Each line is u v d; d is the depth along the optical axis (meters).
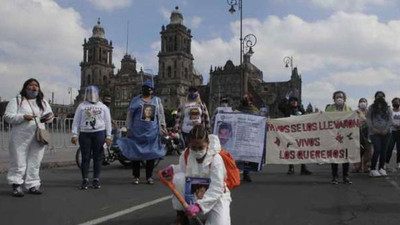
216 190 4.39
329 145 9.60
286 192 8.01
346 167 9.36
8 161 12.10
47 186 8.53
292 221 5.73
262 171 11.56
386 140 10.47
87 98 8.27
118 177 10.11
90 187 8.41
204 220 5.04
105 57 111.75
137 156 8.72
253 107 10.45
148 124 8.88
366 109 11.88
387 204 6.89
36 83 7.47
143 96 9.12
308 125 10.02
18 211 6.17
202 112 9.77
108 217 5.84
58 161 12.58
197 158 4.57
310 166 13.17
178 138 16.34
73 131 8.16
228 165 4.58
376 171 10.55
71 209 6.34
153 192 7.88
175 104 97.12
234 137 9.48
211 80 100.44
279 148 10.20
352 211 6.36
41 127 7.50
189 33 103.19
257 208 6.53
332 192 8.05
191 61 103.75
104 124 8.35
